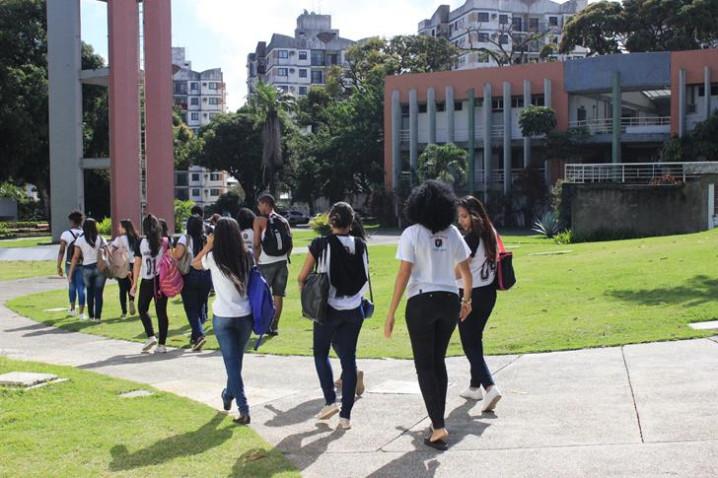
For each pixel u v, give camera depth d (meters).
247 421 6.58
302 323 12.95
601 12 63.06
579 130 49.59
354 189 70.69
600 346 9.41
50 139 39.69
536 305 12.92
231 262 6.68
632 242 23.89
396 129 57.12
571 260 19.12
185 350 10.80
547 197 50.50
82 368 9.45
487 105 53.69
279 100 71.56
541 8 104.25
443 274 5.89
